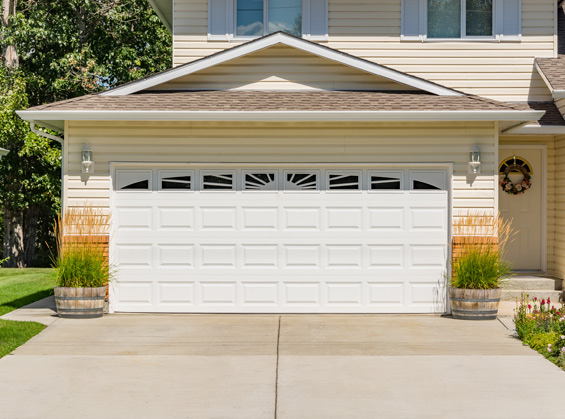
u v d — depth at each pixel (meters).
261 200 11.66
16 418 6.35
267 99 11.60
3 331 9.96
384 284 11.67
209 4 14.27
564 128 12.48
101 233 11.48
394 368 8.13
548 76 12.90
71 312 11.12
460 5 14.17
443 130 11.49
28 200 24.50
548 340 9.04
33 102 25.44
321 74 12.17
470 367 8.16
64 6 24.88
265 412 6.53
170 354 8.84
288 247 11.66
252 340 9.66
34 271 21.23
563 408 6.63
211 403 6.80
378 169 11.65
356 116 10.95
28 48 24.28
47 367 8.15
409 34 14.19
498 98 14.09
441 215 11.63
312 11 14.25
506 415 6.43
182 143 11.52
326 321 11.04
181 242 11.65
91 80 23.69
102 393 7.12
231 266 11.67
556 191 14.05
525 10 14.18
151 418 6.36
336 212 11.66
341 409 6.61
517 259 14.34
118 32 24.89
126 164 11.52
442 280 11.63
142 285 11.64
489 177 11.48
